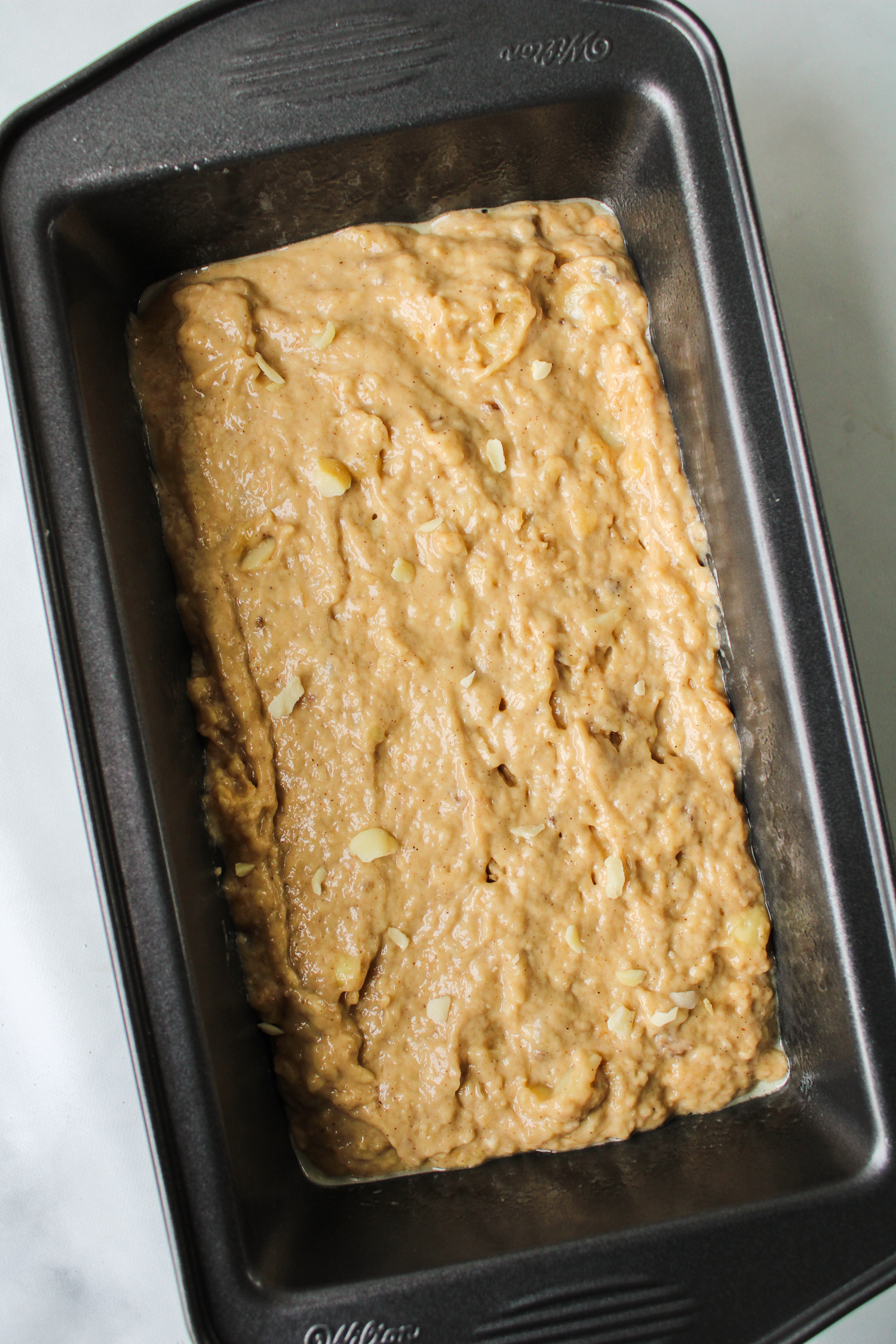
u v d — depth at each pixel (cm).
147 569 38
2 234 36
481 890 39
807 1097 39
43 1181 44
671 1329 35
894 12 46
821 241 45
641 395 40
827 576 37
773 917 40
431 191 40
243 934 39
